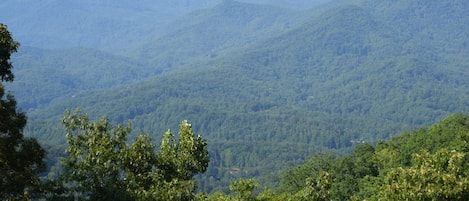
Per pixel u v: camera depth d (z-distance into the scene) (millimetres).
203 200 37000
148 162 31094
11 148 26812
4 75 27906
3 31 27438
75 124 31422
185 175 31562
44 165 28922
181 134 31984
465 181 25453
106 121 31922
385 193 27594
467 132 80125
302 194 34000
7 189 25938
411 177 27031
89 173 29672
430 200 26031
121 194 28703
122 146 31484
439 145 86500
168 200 28766
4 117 26750
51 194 28766
